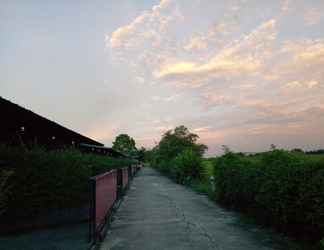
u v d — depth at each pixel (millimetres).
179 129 53844
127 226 8789
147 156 138000
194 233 7836
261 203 8633
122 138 120250
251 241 7012
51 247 6371
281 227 7926
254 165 9945
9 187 7738
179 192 19578
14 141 11039
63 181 9500
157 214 10852
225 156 13508
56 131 11938
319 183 6180
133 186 25344
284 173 7492
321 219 6082
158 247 6559
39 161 9023
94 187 6918
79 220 9734
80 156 10891
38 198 8750
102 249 6457
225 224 8992
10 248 6348
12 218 8211
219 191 13656
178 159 29641
